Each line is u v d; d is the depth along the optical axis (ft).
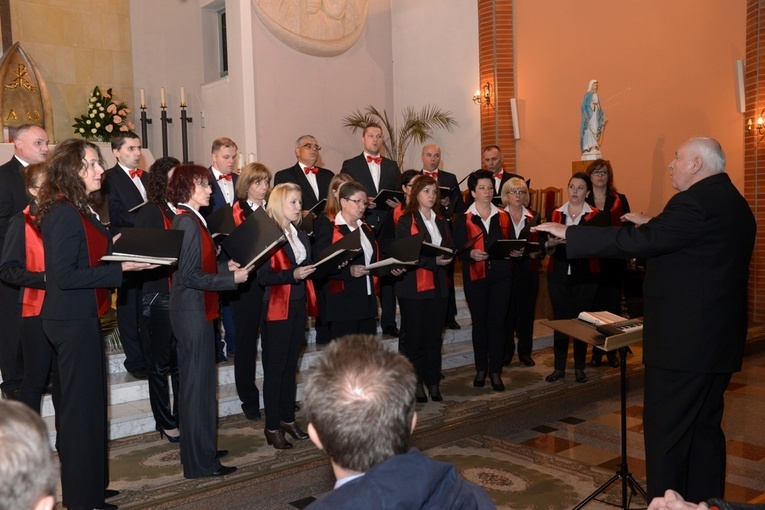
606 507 12.37
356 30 35.40
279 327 14.34
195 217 12.60
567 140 32.27
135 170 17.87
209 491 12.35
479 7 33.99
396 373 4.49
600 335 11.00
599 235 10.27
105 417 11.34
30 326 11.90
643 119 29.60
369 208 19.98
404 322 17.99
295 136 33.24
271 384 14.58
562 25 32.09
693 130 28.04
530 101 33.60
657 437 10.44
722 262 9.98
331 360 4.58
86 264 10.86
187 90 36.63
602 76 30.83
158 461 14.05
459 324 24.54
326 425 4.36
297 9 32.60
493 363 19.13
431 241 17.56
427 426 15.99
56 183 10.84
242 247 12.55
